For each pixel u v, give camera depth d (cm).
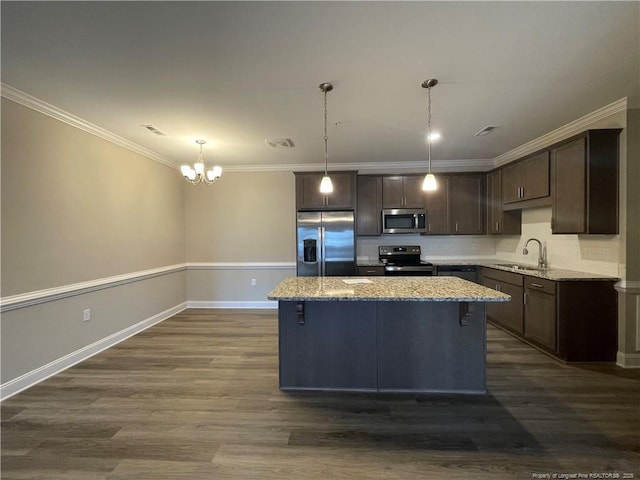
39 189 273
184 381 273
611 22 176
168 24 176
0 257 243
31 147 266
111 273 361
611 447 187
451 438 197
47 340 280
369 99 273
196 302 541
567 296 304
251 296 538
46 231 279
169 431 204
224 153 452
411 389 257
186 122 325
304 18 172
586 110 302
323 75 233
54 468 172
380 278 307
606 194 292
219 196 537
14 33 182
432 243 532
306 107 289
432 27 180
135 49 199
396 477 166
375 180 505
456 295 214
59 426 209
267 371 294
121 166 380
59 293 289
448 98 273
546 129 355
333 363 260
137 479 164
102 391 255
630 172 284
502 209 453
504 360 313
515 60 214
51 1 156
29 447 188
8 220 248
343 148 431
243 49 200
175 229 507
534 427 207
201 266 539
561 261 375
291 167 527
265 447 189
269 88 252
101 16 168
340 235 479
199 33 184
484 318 253
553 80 243
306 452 184
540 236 412
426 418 218
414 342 257
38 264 272
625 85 252
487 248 528
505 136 380
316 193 489
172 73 229
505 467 172
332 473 168
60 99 269
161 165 468
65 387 262
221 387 263
